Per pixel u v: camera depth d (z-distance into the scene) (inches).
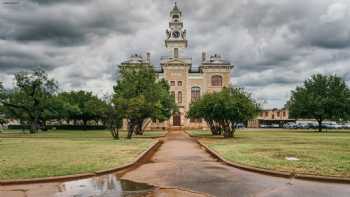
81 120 3688.5
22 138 1446.9
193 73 3484.3
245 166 527.2
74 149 837.2
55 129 3376.0
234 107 1476.4
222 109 1491.1
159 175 473.7
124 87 1599.4
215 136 1718.8
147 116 1517.0
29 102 2185.0
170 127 3346.5
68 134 1955.0
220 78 3464.6
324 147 869.2
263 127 4087.1
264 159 605.3
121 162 578.6
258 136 1595.7
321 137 1448.1
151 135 1902.1
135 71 1646.2
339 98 2438.5
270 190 375.9
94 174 472.4
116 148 871.7
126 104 1398.9
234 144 1007.0
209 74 3454.7
